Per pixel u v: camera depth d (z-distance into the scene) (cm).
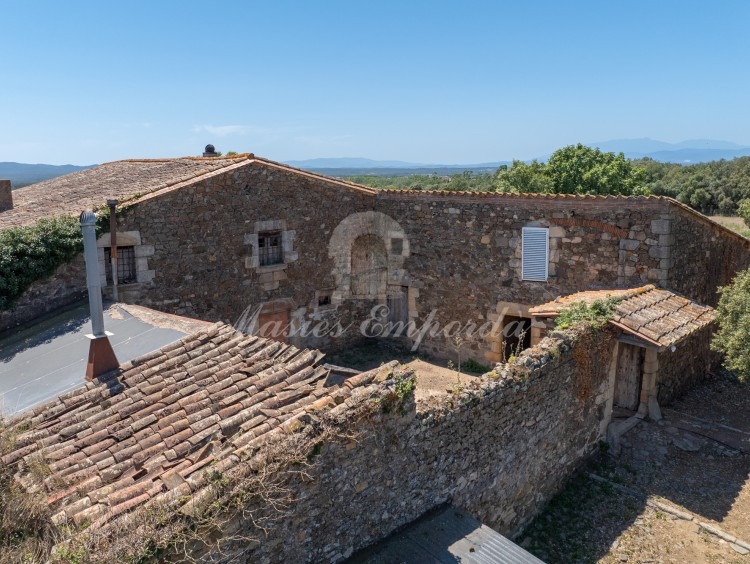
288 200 1299
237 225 1201
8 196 1233
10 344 802
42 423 556
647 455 906
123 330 785
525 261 1230
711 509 780
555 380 786
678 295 1046
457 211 1331
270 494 439
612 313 906
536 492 775
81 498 444
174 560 383
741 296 902
